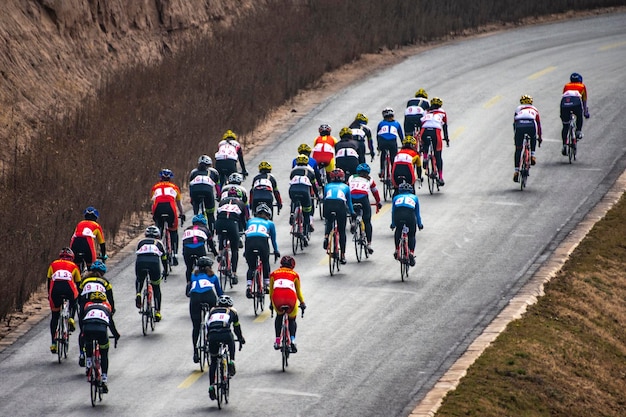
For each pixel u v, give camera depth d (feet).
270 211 223.10
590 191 288.71
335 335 201.98
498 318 207.72
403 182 238.48
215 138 330.34
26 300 225.76
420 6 514.27
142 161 295.48
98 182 278.05
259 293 211.82
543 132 345.72
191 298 184.55
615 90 394.11
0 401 177.47
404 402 171.73
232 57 401.29
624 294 231.30
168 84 360.69
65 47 352.90
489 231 260.21
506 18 531.09
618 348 210.38
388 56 456.86
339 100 390.42
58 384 184.55
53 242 244.01
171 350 198.29
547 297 220.64
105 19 378.53
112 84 350.64
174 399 176.24
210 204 253.03
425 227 264.72
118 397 177.88
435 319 208.44
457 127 354.54
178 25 415.44
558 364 191.72
